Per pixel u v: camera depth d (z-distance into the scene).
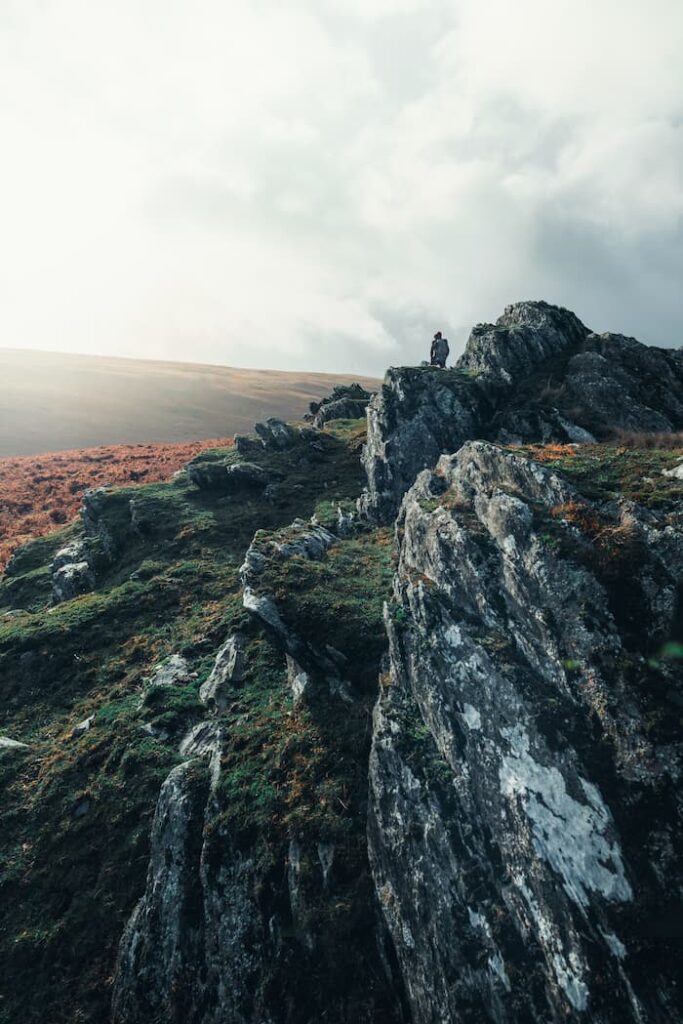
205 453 44.31
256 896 11.25
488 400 29.45
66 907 13.04
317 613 15.74
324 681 15.23
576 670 10.06
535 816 9.27
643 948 7.61
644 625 9.85
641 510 11.46
